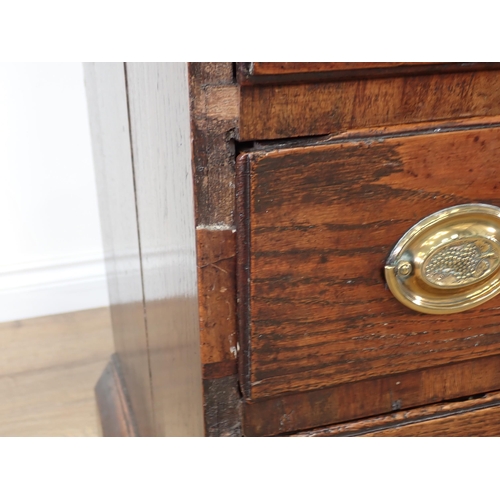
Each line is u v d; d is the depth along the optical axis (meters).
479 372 0.48
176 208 0.43
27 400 1.11
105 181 0.86
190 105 0.34
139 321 0.72
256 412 0.44
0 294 1.30
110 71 0.64
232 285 0.39
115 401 1.01
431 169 0.38
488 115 0.38
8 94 1.14
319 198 0.37
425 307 0.41
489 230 0.40
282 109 0.35
